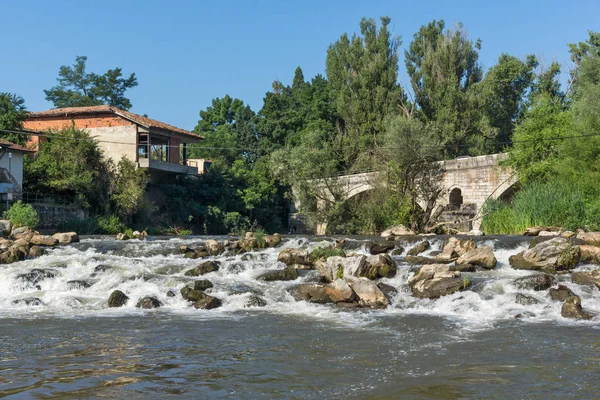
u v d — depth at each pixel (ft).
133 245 90.68
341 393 29.73
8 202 129.29
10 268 74.54
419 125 134.62
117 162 169.58
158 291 62.85
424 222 131.23
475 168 154.61
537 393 29.55
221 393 29.71
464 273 64.69
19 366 35.06
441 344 41.19
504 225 110.52
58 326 48.55
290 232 216.54
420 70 213.46
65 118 176.04
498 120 235.81
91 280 67.56
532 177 137.18
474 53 212.43
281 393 29.76
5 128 149.18
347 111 218.18
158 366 35.17
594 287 57.21
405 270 66.23
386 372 33.76
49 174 147.74
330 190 153.69
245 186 209.87
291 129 268.21
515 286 57.72
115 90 267.39
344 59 224.12
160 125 179.42
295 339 43.09
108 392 29.68
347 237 102.32
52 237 96.58
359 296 58.18
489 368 34.55
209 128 316.40
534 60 234.99
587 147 116.06
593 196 111.24
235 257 81.05
